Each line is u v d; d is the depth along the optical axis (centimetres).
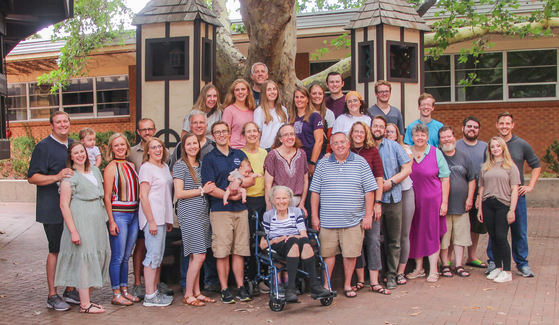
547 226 964
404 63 767
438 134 664
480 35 1097
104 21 1298
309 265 500
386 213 577
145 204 511
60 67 1316
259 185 568
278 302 490
